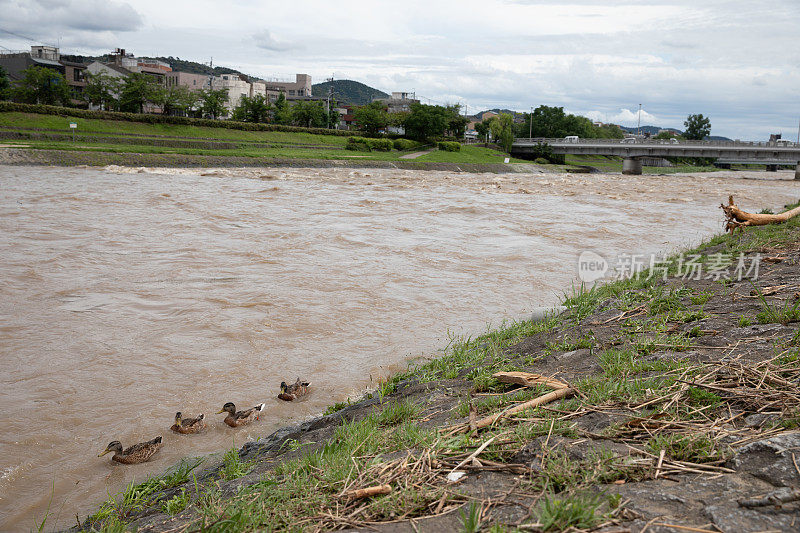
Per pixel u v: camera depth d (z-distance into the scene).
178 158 54.28
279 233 22.88
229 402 8.32
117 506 5.47
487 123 132.62
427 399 6.68
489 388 6.37
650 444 3.97
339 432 5.67
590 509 3.13
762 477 3.31
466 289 15.06
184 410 8.07
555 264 18.28
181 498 4.96
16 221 23.33
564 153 99.81
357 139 87.38
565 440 4.20
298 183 45.47
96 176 43.03
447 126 104.31
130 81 82.69
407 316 12.64
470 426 4.76
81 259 17.50
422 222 27.05
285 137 86.81
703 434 3.95
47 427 7.52
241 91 124.88
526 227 26.23
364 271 16.92
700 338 6.57
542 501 3.36
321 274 16.44
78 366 9.61
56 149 50.44
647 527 2.96
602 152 91.62
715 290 9.70
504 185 53.00
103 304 13.16
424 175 63.84
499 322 12.27
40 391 8.63
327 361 9.95
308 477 4.41
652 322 7.89
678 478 3.51
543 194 44.28
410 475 4.01
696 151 82.00
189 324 11.87
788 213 19.11
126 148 58.38
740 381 4.76
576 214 31.81
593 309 9.89
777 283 9.21
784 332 6.07
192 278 15.67
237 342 10.88
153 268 16.70
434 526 3.34
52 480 6.29
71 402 8.29
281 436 6.78
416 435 4.85
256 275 16.16
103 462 6.68
